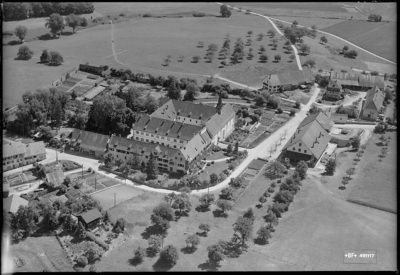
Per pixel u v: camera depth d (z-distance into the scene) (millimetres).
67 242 194250
